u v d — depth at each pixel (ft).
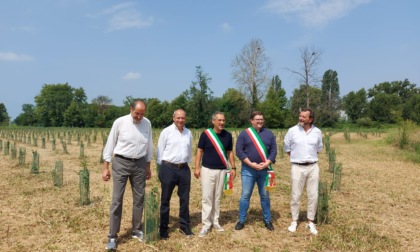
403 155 53.36
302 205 23.73
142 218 18.21
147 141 16.15
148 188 28.89
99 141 89.86
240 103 189.88
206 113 202.59
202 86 201.67
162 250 15.64
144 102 15.61
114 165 15.72
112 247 15.43
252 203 24.04
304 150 17.62
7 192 26.68
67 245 16.21
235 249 15.90
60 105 273.13
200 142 17.39
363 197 26.32
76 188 28.17
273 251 15.76
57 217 20.52
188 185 17.03
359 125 193.26
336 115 188.55
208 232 17.66
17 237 17.30
